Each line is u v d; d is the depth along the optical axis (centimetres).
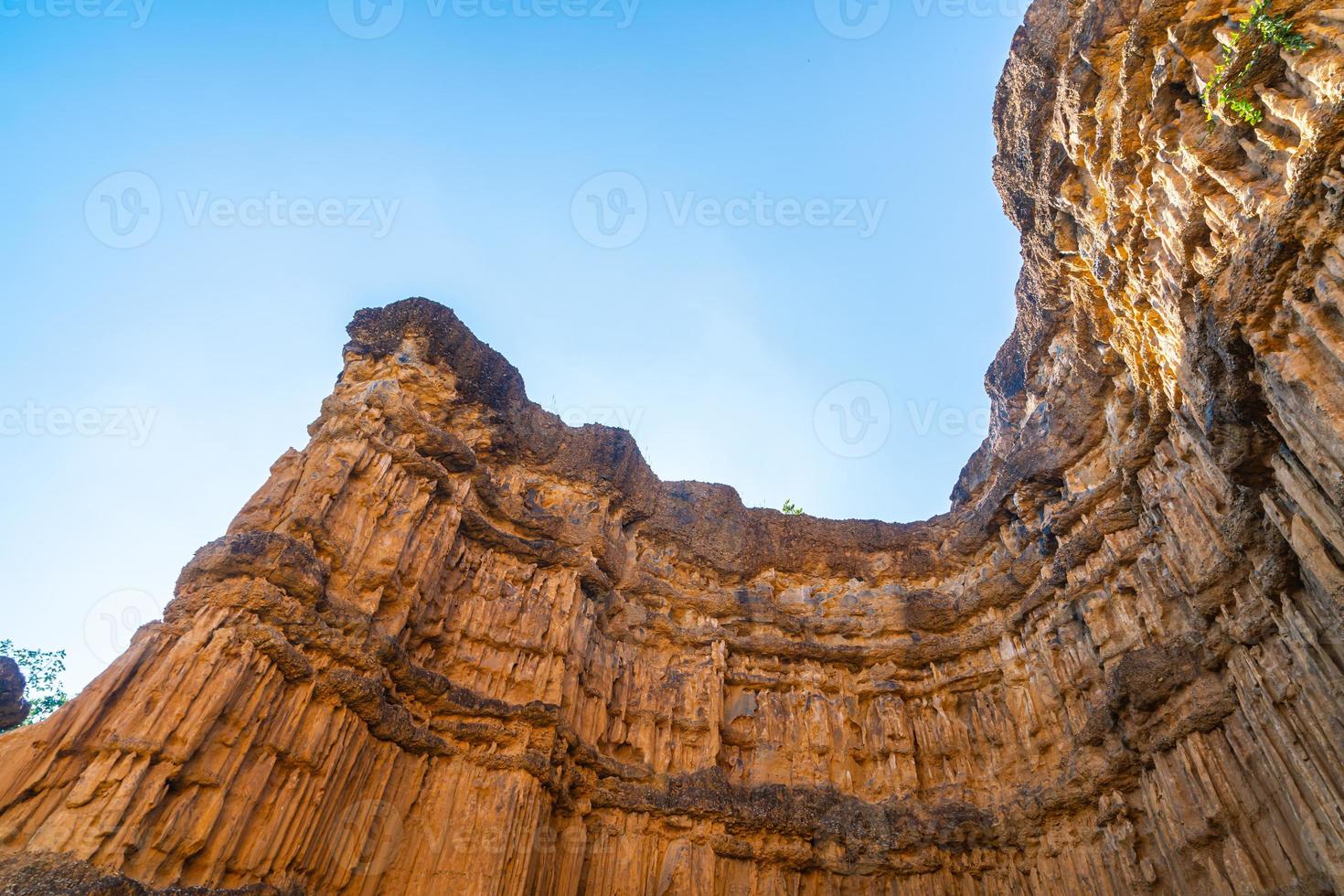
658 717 3531
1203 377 1823
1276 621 2027
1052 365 3581
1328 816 1838
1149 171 2069
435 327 3419
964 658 3772
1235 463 1844
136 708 1962
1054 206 2655
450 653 2975
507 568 3316
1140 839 2645
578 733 3216
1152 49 1942
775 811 3338
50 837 1741
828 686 3869
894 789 3506
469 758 2766
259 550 2333
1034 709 3353
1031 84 2522
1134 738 2630
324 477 2705
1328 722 1839
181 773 1962
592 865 3014
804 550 4297
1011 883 3112
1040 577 3531
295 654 2294
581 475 3800
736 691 3806
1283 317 1512
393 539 2825
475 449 3453
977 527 3988
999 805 3288
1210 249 1830
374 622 2608
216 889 1933
